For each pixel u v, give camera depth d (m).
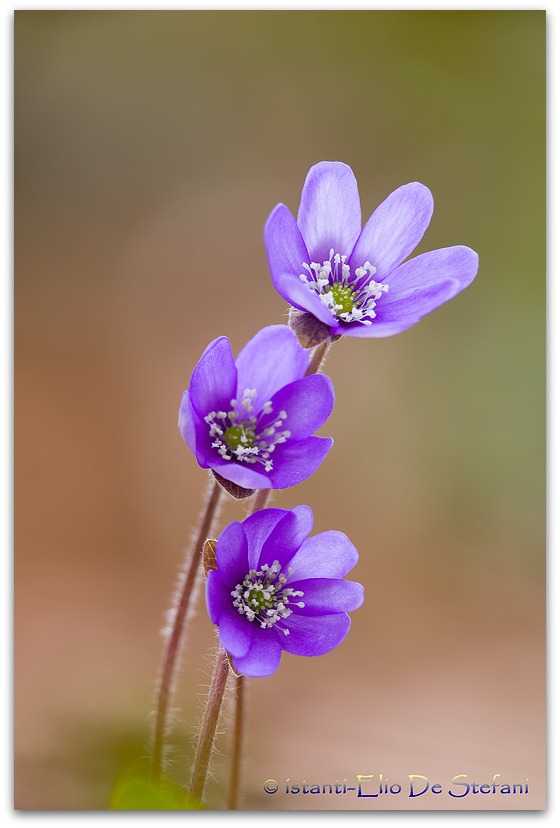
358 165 0.65
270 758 0.38
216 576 0.30
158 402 0.57
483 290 0.61
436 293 0.31
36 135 0.66
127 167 0.67
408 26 0.66
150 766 0.33
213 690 0.30
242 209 0.65
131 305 0.62
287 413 0.31
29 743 0.36
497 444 0.57
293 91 0.67
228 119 0.67
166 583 0.48
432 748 0.39
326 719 0.40
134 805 0.30
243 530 0.30
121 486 0.53
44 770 0.35
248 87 0.68
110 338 0.60
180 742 0.36
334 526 0.54
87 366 0.59
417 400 0.59
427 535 0.54
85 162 0.66
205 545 0.30
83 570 0.49
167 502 0.53
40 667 0.40
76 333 0.60
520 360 0.58
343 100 0.67
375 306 0.32
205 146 0.67
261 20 0.68
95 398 0.57
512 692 0.43
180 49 0.68
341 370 0.61
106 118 0.67
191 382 0.30
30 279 0.62
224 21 0.68
